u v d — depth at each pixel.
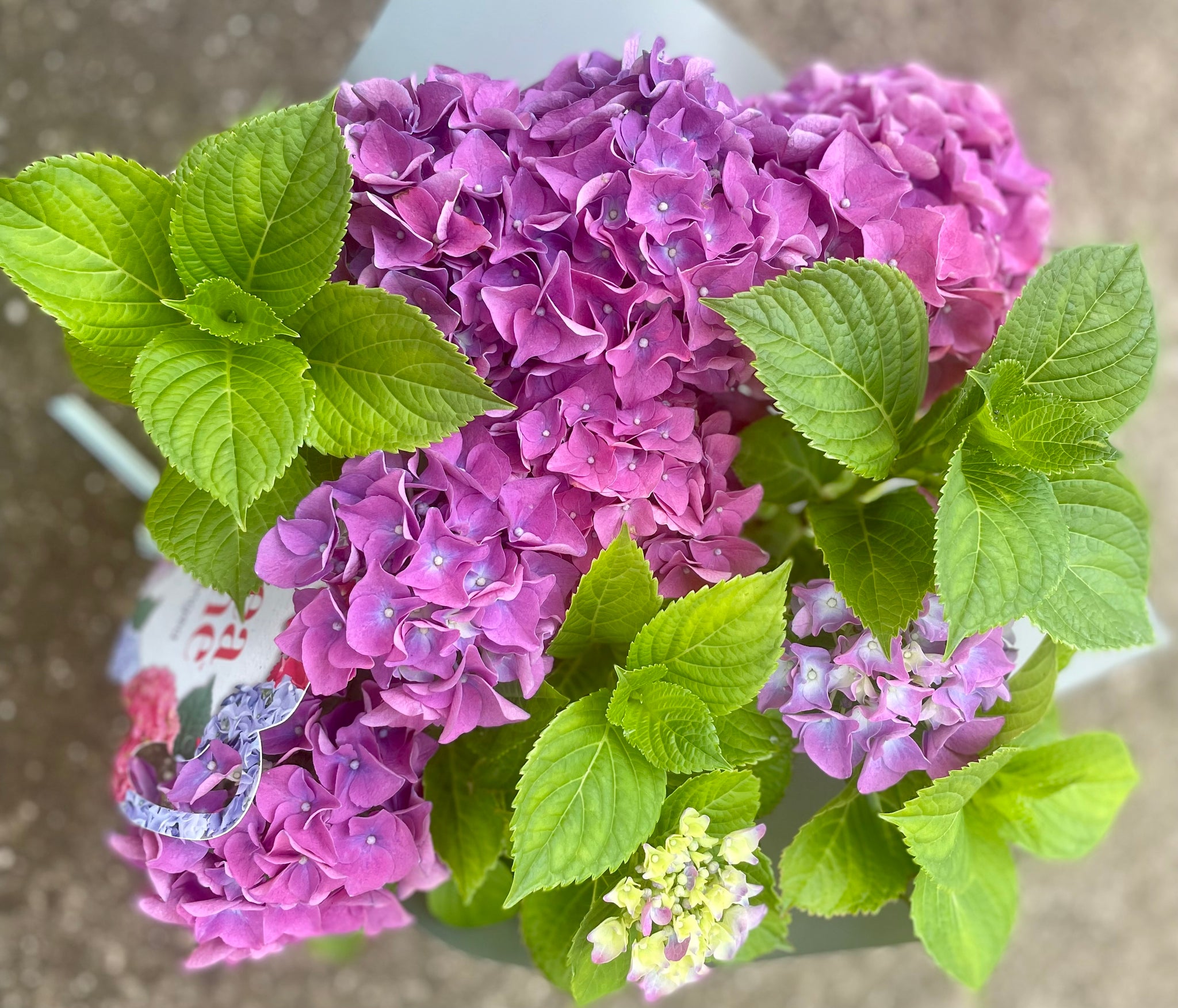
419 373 0.46
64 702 1.01
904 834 0.48
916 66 0.59
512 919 0.62
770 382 0.47
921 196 0.54
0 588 1.01
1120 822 1.11
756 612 0.48
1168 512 1.13
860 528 0.51
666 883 0.47
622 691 0.49
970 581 0.45
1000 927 0.55
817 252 0.50
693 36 0.69
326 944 0.82
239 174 0.45
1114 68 1.15
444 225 0.46
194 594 0.60
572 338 0.47
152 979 1.02
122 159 0.45
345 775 0.48
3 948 1.01
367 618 0.44
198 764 0.49
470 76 0.50
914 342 0.49
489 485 0.47
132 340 0.48
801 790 0.59
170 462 0.44
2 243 0.44
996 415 0.48
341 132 0.45
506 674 0.49
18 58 1.01
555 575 0.50
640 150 0.47
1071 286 0.48
